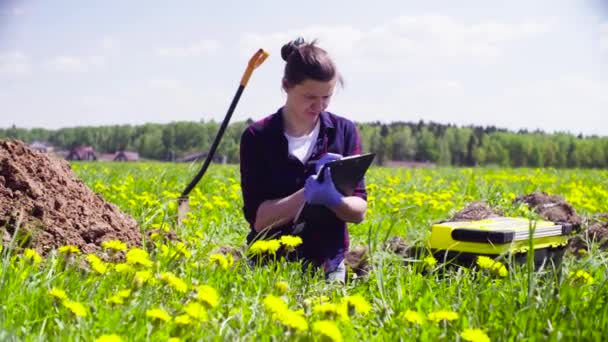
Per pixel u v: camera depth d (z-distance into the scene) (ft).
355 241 22.58
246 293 12.62
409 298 12.28
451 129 309.01
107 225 16.51
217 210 27.37
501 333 10.39
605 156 300.81
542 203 27.07
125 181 37.14
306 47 15.01
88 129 286.25
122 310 10.48
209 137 276.82
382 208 31.27
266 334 10.14
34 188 16.06
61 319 10.56
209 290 10.05
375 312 11.71
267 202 15.90
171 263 13.73
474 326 10.77
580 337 10.26
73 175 18.29
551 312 11.12
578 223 23.98
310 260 15.89
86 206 16.89
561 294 11.71
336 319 10.04
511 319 10.83
